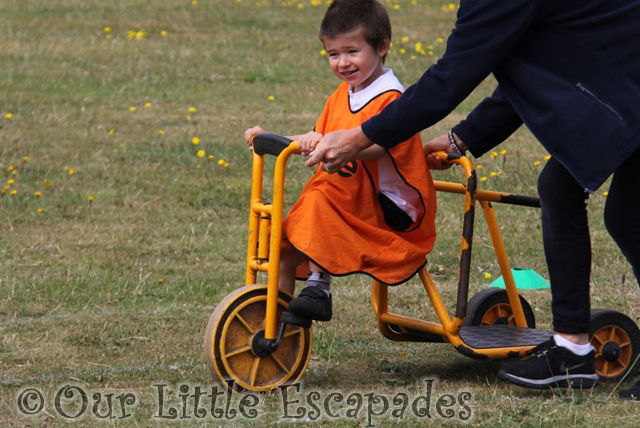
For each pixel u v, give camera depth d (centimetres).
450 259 1828
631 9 1026
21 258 1822
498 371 1246
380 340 1411
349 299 1609
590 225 2025
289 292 1209
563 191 1105
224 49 4103
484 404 1116
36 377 1230
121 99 3316
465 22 1048
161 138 2798
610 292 1620
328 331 1441
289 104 3281
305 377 1236
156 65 3822
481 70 1043
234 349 1149
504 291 1332
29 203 2184
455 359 1327
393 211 1153
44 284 1662
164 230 2030
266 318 1146
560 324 1133
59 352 1332
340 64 1163
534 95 1036
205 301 1606
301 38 4322
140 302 1594
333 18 1159
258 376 1166
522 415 1068
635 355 1230
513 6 1022
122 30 4428
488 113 1202
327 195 1123
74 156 2584
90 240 1945
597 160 1003
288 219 1145
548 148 1027
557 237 1120
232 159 2592
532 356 1150
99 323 1466
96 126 2939
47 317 1502
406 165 1144
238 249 1916
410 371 1269
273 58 3962
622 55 1021
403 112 1061
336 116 1188
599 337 1216
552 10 1030
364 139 1077
